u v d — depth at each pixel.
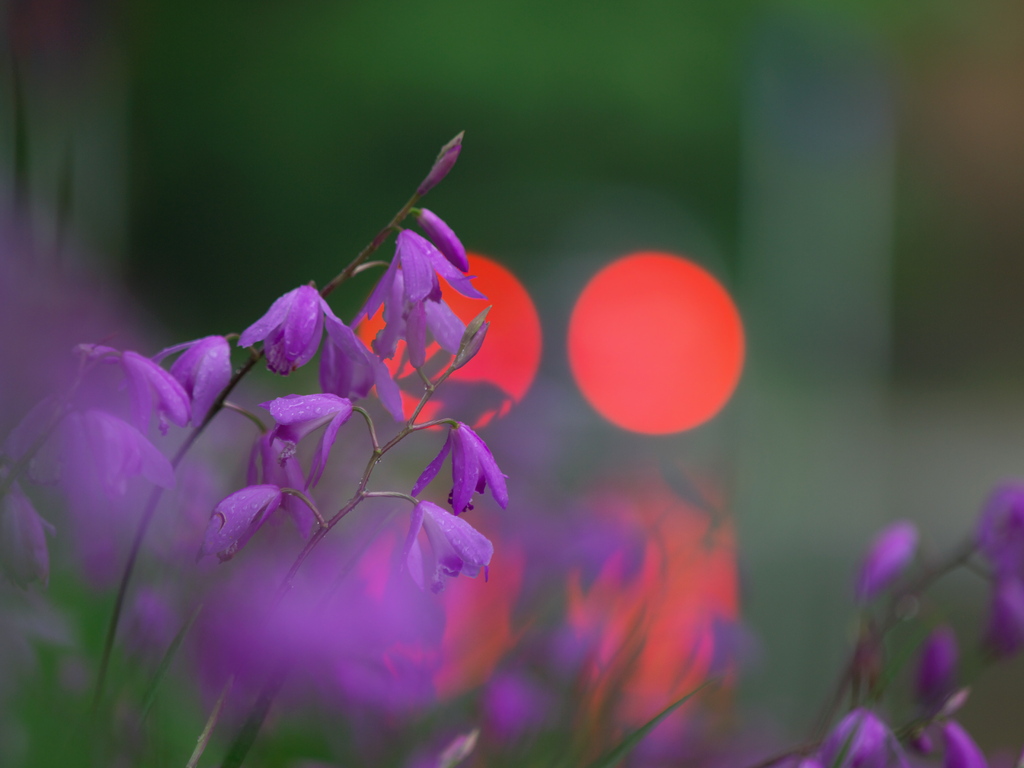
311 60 10.80
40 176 1.04
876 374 3.93
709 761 1.35
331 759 1.09
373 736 1.09
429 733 1.12
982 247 17.34
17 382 0.95
